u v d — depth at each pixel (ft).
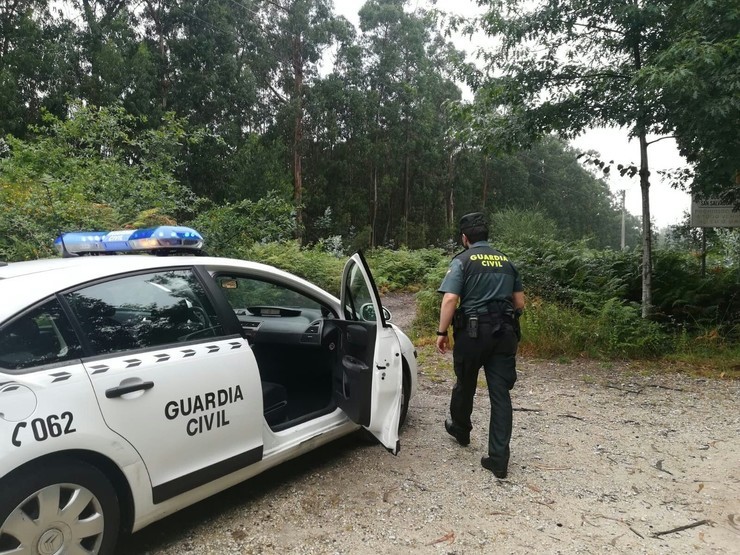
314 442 12.00
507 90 25.02
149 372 8.69
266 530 10.05
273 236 30.91
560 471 12.81
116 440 8.07
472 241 13.14
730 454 13.82
